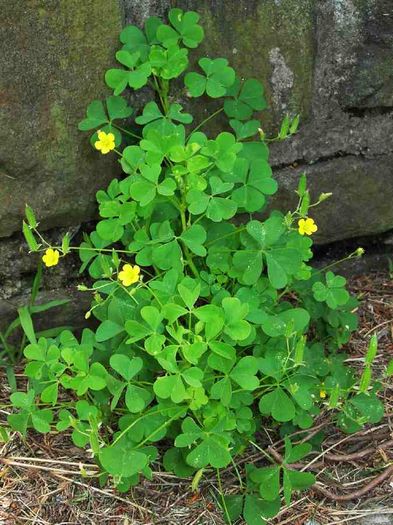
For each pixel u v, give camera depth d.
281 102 0.39
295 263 0.34
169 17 0.36
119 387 0.33
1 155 0.35
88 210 0.38
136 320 0.34
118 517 0.33
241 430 0.33
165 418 0.33
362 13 0.38
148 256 0.35
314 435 0.36
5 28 0.33
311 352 0.35
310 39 0.38
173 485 0.35
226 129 0.39
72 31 0.34
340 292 0.36
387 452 0.36
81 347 0.34
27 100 0.34
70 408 0.37
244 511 0.33
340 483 0.35
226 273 0.36
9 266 0.38
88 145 0.36
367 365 0.32
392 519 0.33
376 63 0.39
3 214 0.36
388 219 0.42
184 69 0.36
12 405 0.34
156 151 0.34
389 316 0.43
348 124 0.40
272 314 0.36
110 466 0.31
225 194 0.37
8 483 0.34
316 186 0.40
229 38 0.37
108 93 0.35
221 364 0.32
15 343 0.40
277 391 0.33
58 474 0.35
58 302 0.38
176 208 0.36
